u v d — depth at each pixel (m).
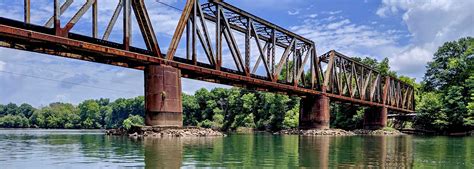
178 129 37.97
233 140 38.09
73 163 17.28
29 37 27.73
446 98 79.31
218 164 17.45
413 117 91.94
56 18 29.36
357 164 18.39
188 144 28.08
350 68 84.19
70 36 30.69
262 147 29.03
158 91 36.81
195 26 42.12
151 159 18.66
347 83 76.94
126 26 34.56
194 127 40.81
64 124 181.00
